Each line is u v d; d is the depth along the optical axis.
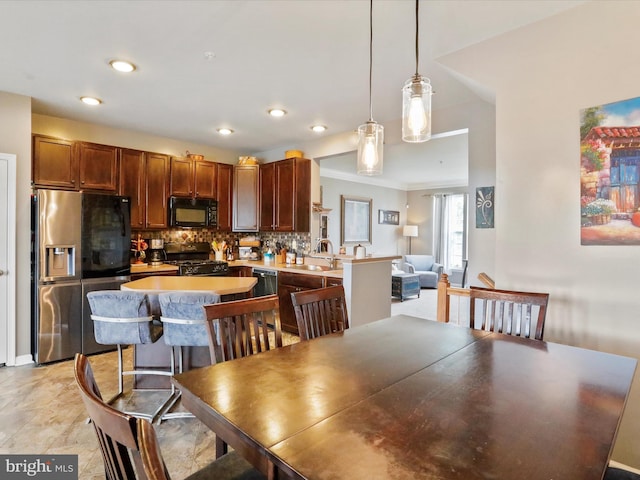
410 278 6.97
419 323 2.07
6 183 3.23
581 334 2.04
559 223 2.11
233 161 5.62
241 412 1.04
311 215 4.95
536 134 2.18
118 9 2.04
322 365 1.41
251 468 1.21
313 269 4.22
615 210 1.92
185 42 2.39
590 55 1.99
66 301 3.43
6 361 3.27
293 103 3.52
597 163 1.97
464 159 6.39
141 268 4.18
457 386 1.22
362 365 1.41
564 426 0.97
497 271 2.34
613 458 1.97
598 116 1.96
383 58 2.61
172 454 2.05
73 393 2.76
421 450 0.86
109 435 0.71
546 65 2.14
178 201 4.70
